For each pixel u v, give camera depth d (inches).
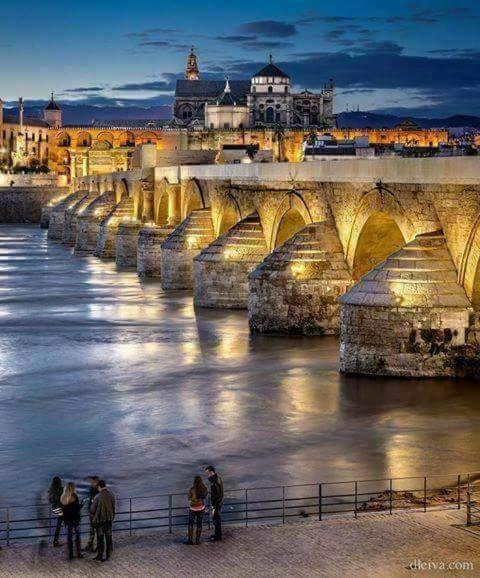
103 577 960.3
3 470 1386.6
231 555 1003.3
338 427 1573.6
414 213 1955.0
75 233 5949.8
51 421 1647.4
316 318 2340.1
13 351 2271.2
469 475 1330.0
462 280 1813.5
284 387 1840.6
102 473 1368.1
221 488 1058.7
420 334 1808.6
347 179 2256.4
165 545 1040.8
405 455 1429.6
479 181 1738.4
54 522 1171.3
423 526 1063.6
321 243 2348.7
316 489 1282.0
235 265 2842.0
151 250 3880.4
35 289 3447.3
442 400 1696.6
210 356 2149.4
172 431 1574.8
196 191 3627.0
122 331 2509.8
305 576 941.2
